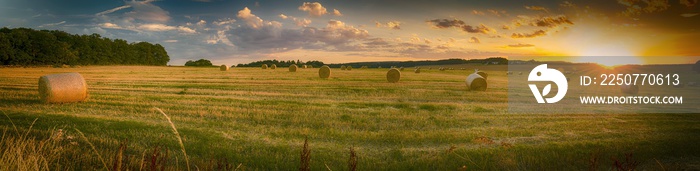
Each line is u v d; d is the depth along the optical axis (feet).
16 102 50.72
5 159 17.90
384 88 84.23
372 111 47.70
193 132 33.47
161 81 100.12
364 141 31.96
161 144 28.71
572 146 30.17
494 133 35.73
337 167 24.20
